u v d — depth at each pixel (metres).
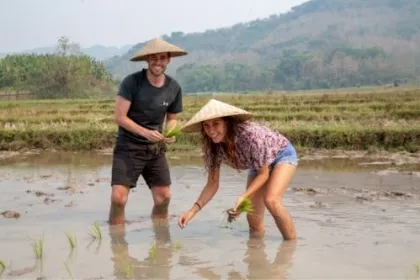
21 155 13.79
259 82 152.88
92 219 6.72
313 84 149.00
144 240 5.75
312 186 8.82
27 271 4.72
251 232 6.02
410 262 4.84
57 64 64.38
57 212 7.11
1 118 20.19
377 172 10.29
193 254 5.22
